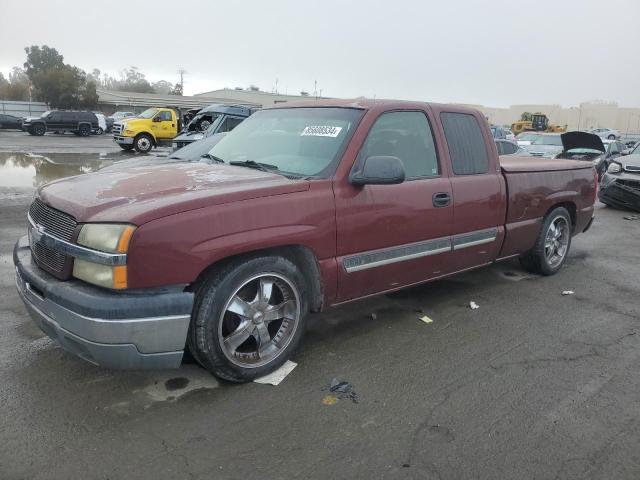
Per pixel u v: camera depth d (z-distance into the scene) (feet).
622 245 26.63
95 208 9.84
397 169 11.81
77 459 8.77
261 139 14.40
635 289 19.04
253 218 10.64
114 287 9.38
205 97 248.73
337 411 10.46
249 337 11.49
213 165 13.38
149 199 10.09
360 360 12.70
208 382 11.41
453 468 8.89
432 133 14.73
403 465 8.93
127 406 10.36
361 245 12.69
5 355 12.16
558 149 61.16
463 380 11.91
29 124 110.11
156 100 218.18
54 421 9.77
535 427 10.15
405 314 15.83
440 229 14.56
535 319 15.79
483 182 15.79
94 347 9.48
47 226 10.60
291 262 11.62
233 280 10.62
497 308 16.61
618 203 37.40
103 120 122.31
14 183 40.47
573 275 20.65
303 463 8.88
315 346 13.39
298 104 15.33
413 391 11.35
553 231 19.92
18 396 10.53
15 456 8.77
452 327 14.96
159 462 8.77
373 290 13.53
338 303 12.93
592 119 331.36
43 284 10.12
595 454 9.39
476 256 16.17
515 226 17.43
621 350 13.78
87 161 60.59
